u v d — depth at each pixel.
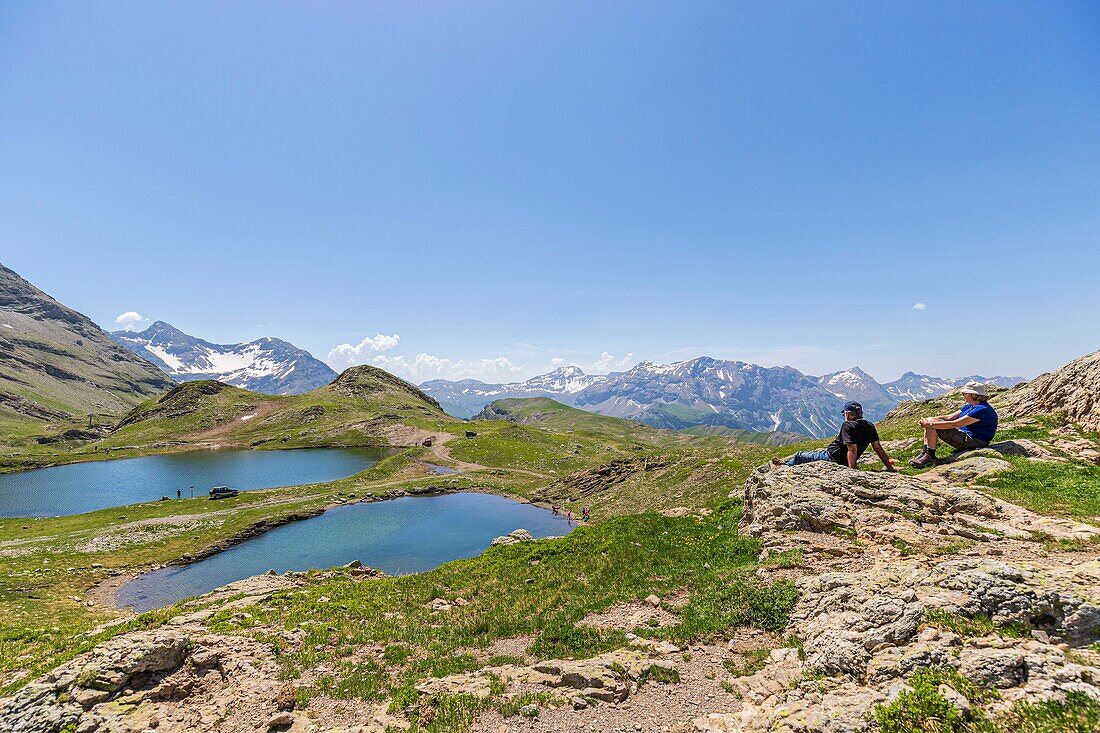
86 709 14.33
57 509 113.69
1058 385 29.95
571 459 165.50
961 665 10.63
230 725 14.09
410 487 116.88
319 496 109.88
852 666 12.08
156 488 136.50
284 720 14.16
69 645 20.81
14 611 47.00
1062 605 11.11
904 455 29.92
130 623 22.97
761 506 23.73
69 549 70.56
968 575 13.03
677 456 86.19
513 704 13.45
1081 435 24.97
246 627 21.58
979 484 21.20
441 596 25.55
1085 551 14.45
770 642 15.03
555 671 15.10
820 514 20.53
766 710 11.76
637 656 15.42
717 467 69.81
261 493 111.94
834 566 17.53
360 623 22.31
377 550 74.12
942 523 18.36
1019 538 16.20
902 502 20.03
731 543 23.23
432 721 13.21
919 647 11.51
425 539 79.25
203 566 67.31
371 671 17.33
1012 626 11.45
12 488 138.62
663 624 17.80
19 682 16.38
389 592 27.06
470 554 72.00
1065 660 9.99
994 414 24.58
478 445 181.00
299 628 21.45
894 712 9.98
